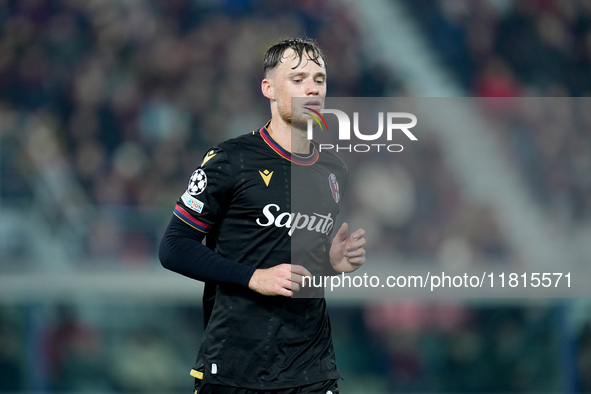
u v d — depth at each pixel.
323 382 9.52
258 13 41.53
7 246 29.02
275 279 8.80
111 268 27.62
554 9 41.69
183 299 26.28
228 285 9.21
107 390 25.92
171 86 38.69
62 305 26.09
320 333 9.65
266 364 9.28
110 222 29.64
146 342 26.16
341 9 41.81
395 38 41.28
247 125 38.22
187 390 26.08
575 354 24.92
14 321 25.81
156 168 35.38
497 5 41.62
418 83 40.12
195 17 41.16
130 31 40.03
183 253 9.12
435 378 25.83
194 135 37.31
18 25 39.22
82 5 40.19
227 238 9.39
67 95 37.66
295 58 9.59
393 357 25.95
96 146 35.81
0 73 37.66
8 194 30.30
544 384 25.08
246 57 39.91
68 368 25.88
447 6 41.88
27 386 25.59
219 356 9.36
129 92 38.06
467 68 40.59
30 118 35.75
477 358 25.62
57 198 30.62
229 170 9.26
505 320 25.72
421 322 26.00
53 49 38.88
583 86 40.34
